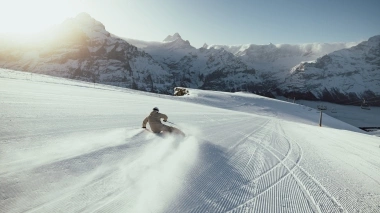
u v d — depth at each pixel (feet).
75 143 16.88
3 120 20.36
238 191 13.15
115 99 59.16
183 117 42.63
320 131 52.85
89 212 9.35
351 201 13.56
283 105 252.21
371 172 19.84
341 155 25.93
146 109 45.37
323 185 15.57
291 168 18.49
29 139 16.49
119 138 19.63
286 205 12.26
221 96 238.89
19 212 8.89
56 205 9.55
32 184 10.67
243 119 58.08
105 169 13.16
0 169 11.53
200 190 12.44
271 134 36.35
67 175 11.93
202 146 20.53
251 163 18.42
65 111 29.81
